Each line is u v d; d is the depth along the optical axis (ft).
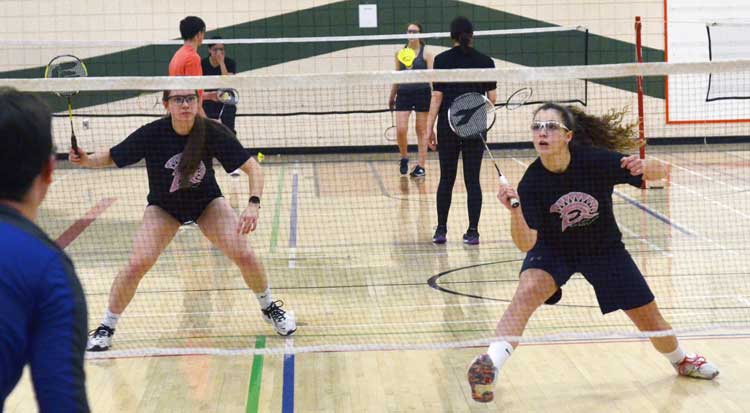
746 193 36.81
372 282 24.08
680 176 41.42
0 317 6.25
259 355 18.26
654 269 24.90
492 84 27.43
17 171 6.72
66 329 6.41
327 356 18.20
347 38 40.50
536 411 15.42
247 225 18.26
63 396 6.25
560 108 14.87
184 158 18.13
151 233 18.79
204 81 16.33
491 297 22.36
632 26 51.24
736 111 51.42
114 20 50.14
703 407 15.43
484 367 14.51
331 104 50.44
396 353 18.35
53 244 6.73
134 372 17.39
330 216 33.68
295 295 22.89
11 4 49.65
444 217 28.50
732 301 21.61
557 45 51.39
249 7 50.60
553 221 15.34
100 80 16.33
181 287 23.73
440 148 27.86
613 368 17.37
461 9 51.26
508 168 45.16
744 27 50.65
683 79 51.16
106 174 45.50
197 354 18.34
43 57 49.98
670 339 16.38
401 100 41.65
